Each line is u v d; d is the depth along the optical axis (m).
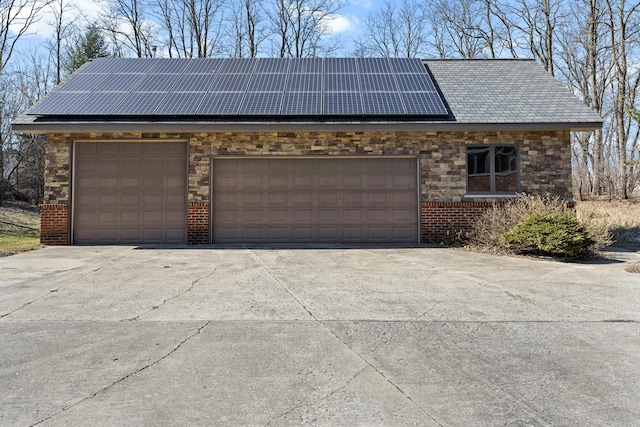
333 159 11.91
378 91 12.19
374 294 5.92
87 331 4.38
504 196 11.65
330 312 5.05
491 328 4.48
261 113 11.09
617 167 23.23
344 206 11.87
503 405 2.88
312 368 3.47
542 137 11.74
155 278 6.99
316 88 12.36
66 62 25.44
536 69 14.50
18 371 3.41
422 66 13.95
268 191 11.85
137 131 11.02
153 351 3.84
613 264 8.34
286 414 2.76
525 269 7.82
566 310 5.14
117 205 11.72
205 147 11.72
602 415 2.74
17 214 18.28
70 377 3.30
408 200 11.88
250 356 3.72
